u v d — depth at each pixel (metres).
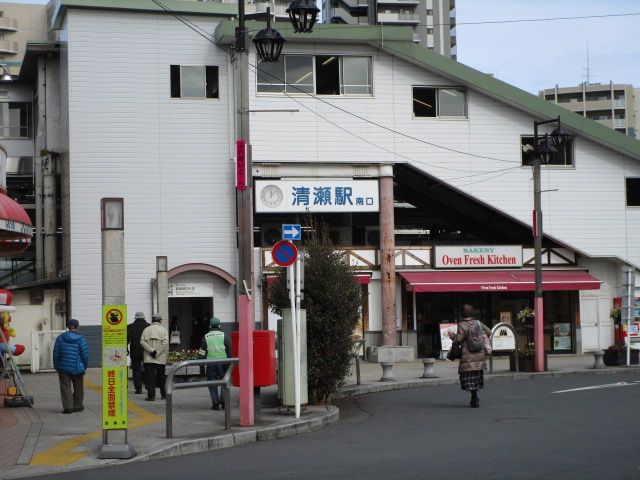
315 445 13.20
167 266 31.53
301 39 33.59
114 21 33.09
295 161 33.69
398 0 100.12
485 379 25.81
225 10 33.81
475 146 35.34
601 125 35.94
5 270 40.88
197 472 10.82
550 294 37.16
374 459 11.44
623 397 19.20
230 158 33.66
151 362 19.70
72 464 11.60
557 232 36.19
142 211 33.00
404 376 26.44
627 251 36.69
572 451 11.62
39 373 29.06
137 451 12.34
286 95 33.78
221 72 33.78
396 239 41.47
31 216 41.50
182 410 17.67
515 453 11.55
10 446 13.03
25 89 40.59
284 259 15.94
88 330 32.12
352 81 34.47
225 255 33.53
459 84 35.25
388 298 33.97
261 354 15.26
